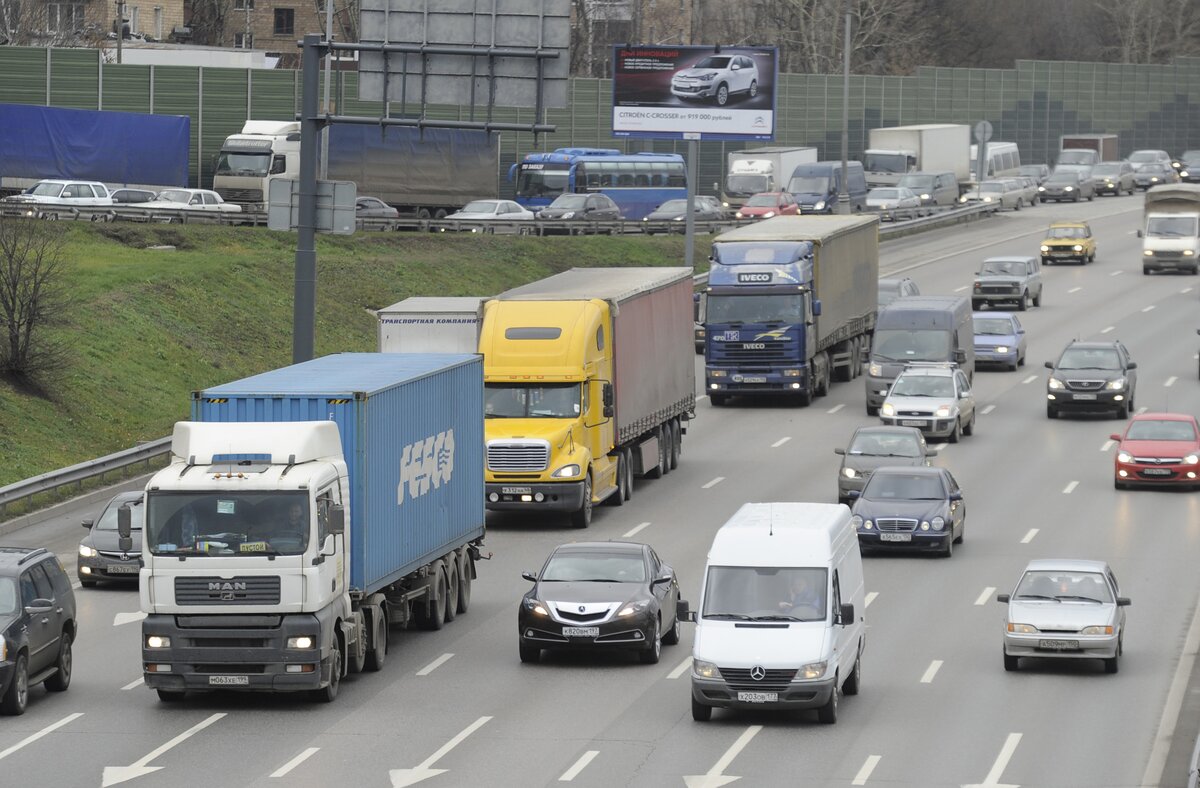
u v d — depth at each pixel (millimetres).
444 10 104562
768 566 73125
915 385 153000
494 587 101438
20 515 117125
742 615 71938
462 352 122000
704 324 167750
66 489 124500
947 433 149375
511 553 110750
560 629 81125
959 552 110688
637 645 81438
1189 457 129625
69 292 164500
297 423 74750
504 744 67438
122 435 141750
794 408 169000
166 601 72250
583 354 119438
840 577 74625
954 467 140500
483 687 77812
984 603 96125
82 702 74562
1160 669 81438
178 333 165750
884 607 95375
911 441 125312
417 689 77375
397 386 82625
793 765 64500
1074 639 79500
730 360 166625
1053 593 81875
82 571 100562
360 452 77938
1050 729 70312
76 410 141750
